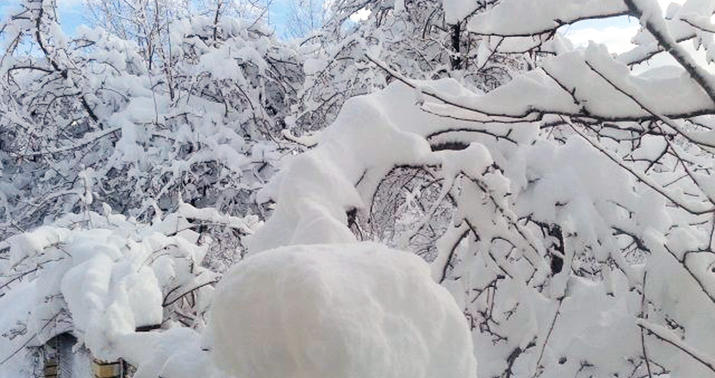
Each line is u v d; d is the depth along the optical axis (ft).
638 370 10.75
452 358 3.71
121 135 24.73
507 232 9.44
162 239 10.69
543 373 10.49
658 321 9.39
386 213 11.40
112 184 24.41
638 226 9.74
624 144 12.48
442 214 14.23
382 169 9.18
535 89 8.00
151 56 27.78
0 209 29.58
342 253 3.91
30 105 25.05
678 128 7.24
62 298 9.95
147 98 24.18
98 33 25.61
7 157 29.60
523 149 10.21
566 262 9.98
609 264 9.93
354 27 24.02
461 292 10.28
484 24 8.18
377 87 18.85
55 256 10.20
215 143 22.21
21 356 10.49
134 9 29.58
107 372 7.52
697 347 8.60
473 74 19.52
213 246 15.93
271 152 22.07
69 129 28.68
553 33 9.30
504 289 10.69
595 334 10.18
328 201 8.20
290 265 3.55
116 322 7.62
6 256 14.82
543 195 10.02
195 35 25.53
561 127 13.51
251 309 3.47
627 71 7.08
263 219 23.13
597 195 9.91
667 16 9.57
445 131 9.86
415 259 3.96
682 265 8.75
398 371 3.41
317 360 3.23
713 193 7.68
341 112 9.55
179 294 10.48
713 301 8.09
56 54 23.35
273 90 26.99
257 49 25.58
